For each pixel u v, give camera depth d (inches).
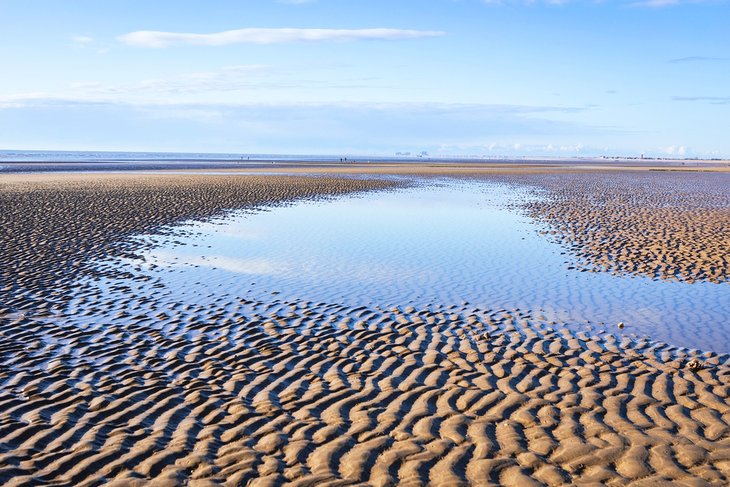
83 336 393.1
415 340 393.1
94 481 213.3
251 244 775.7
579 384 312.7
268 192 1567.4
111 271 596.4
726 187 1953.7
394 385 311.9
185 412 275.7
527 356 360.8
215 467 223.9
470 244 789.9
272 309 468.4
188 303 482.9
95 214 1011.9
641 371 333.1
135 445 241.0
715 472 216.7
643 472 217.2
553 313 462.3
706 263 644.1
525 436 248.7
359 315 453.7
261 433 253.3
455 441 244.4
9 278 551.5
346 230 914.7
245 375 326.3
